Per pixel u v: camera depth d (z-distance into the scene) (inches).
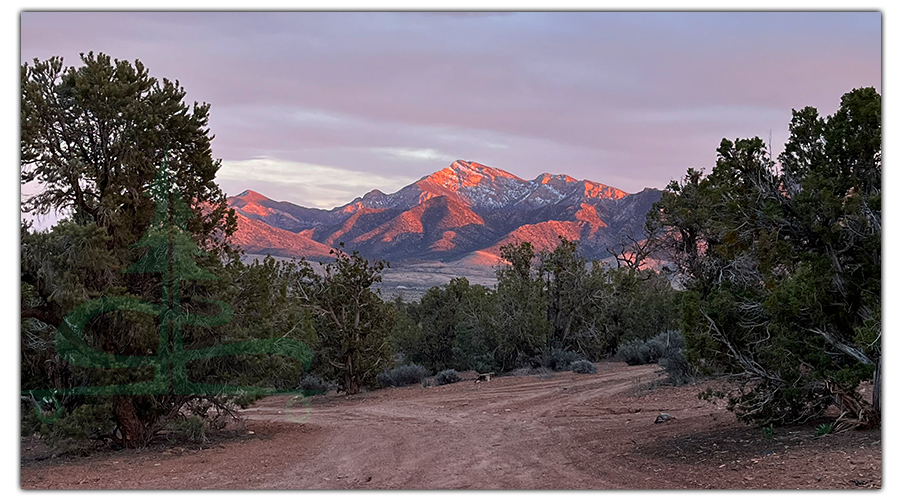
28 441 775.1
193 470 549.3
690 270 868.6
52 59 658.8
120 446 692.1
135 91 684.1
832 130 518.6
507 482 466.9
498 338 1626.5
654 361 1487.5
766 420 551.5
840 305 508.1
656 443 591.2
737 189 551.2
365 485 472.7
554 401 1047.6
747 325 553.6
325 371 1409.9
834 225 505.7
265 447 692.7
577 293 1747.0
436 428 831.1
